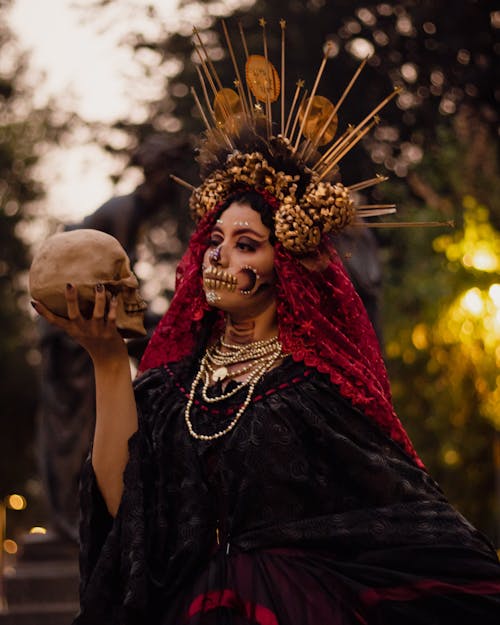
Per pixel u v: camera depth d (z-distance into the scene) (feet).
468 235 65.51
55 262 15.28
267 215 16.07
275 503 15.30
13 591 44.09
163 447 15.75
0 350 124.57
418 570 15.16
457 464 77.00
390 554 15.16
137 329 15.53
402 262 70.85
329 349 15.85
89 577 15.72
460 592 15.12
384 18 71.31
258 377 15.85
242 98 16.76
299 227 15.89
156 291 90.94
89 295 15.24
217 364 16.19
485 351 69.77
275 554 15.29
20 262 123.85
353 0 72.74
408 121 71.10
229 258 16.06
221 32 84.79
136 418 15.92
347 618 15.08
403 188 66.28
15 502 133.28
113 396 15.78
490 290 66.23
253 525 15.35
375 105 71.26
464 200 65.82
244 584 15.16
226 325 16.56
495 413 71.46
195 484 15.51
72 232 15.52
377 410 15.69
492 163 69.00
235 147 16.62
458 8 66.80
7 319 124.77
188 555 15.35
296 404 15.53
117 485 15.75
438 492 15.64
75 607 43.68
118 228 41.98
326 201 16.06
